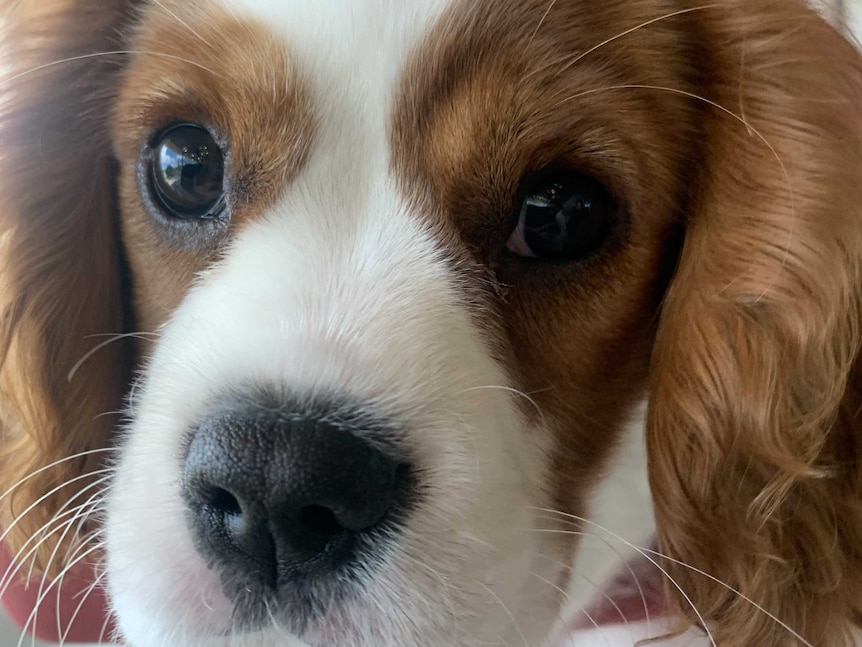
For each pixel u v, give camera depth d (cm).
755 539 14
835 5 15
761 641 15
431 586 11
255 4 13
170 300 14
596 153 13
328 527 11
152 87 14
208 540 11
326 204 13
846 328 13
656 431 14
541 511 13
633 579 17
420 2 12
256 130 13
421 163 13
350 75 12
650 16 14
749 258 13
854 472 15
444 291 12
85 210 16
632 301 14
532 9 13
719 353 13
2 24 16
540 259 13
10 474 17
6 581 18
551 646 16
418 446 11
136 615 12
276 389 11
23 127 15
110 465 16
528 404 13
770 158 13
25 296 16
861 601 15
